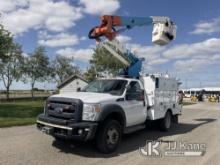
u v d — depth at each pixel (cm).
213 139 997
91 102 729
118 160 706
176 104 1252
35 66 5625
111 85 895
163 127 1132
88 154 748
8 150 757
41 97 5472
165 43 1118
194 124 1417
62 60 6381
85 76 4338
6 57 2620
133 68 1099
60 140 888
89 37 1048
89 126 706
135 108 906
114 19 1038
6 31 2498
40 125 793
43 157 704
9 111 1997
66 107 736
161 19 1099
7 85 5128
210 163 698
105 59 3794
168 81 1154
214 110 2514
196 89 8344
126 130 869
